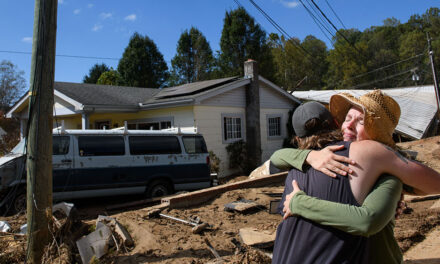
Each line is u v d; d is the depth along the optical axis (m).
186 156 8.56
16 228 5.45
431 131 21.27
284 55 51.59
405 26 63.72
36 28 4.12
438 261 3.49
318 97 24.62
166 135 8.47
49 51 4.16
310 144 1.73
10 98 42.66
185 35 40.38
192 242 4.43
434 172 1.48
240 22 30.64
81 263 4.06
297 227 1.55
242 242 4.21
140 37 38.84
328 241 1.45
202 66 39.91
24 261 4.09
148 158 8.00
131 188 7.71
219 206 6.40
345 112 1.94
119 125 15.46
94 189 7.26
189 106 12.63
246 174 14.20
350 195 1.45
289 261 1.53
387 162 1.46
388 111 1.64
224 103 13.74
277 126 16.53
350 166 1.48
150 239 4.48
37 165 4.07
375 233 1.41
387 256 1.51
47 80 4.15
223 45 31.55
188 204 6.52
